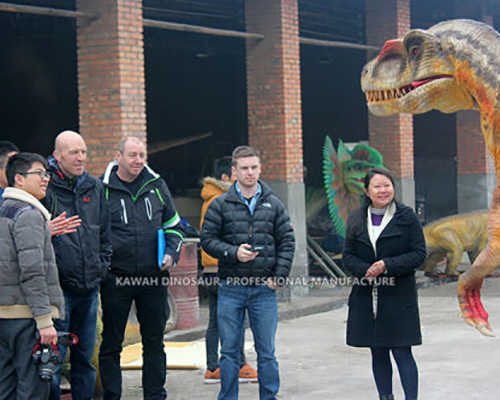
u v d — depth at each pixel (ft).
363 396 20.99
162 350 19.31
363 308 17.92
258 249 18.51
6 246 15.39
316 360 25.63
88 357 18.13
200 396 21.35
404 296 17.67
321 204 51.44
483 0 54.39
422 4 55.62
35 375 15.58
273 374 18.71
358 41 54.03
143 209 18.67
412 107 18.66
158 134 61.21
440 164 68.85
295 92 39.14
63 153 17.28
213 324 22.61
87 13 30.12
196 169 62.75
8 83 55.01
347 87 65.62
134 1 30.78
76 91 56.70
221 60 63.36
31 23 46.26
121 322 18.75
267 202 18.81
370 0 47.65
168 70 61.16
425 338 28.53
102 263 17.83
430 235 43.68
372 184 17.85
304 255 39.22
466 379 22.38
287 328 31.83
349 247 18.28
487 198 55.16
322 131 66.74
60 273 17.10
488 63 17.06
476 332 29.40
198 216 47.39
